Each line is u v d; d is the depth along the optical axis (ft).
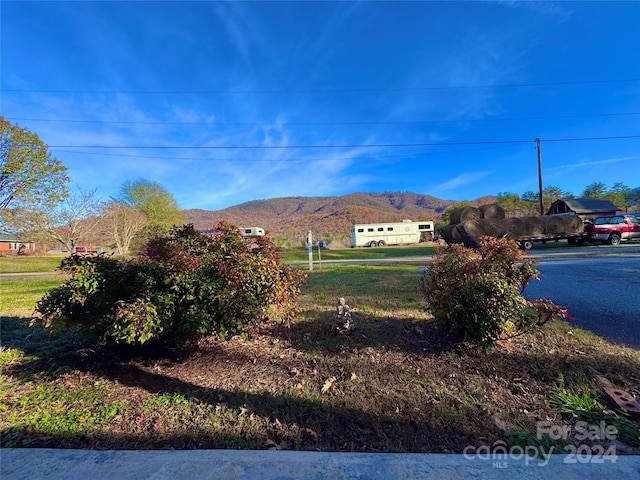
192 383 9.64
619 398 7.87
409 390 8.80
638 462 5.86
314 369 10.39
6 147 57.93
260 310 10.91
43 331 15.28
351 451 6.41
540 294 19.56
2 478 5.71
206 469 5.82
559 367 9.79
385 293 22.26
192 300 10.14
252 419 7.61
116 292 10.54
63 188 65.92
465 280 11.23
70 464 6.05
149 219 106.73
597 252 45.93
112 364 11.21
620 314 15.20
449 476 5.55
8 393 9.25
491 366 10.09
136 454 6.32
